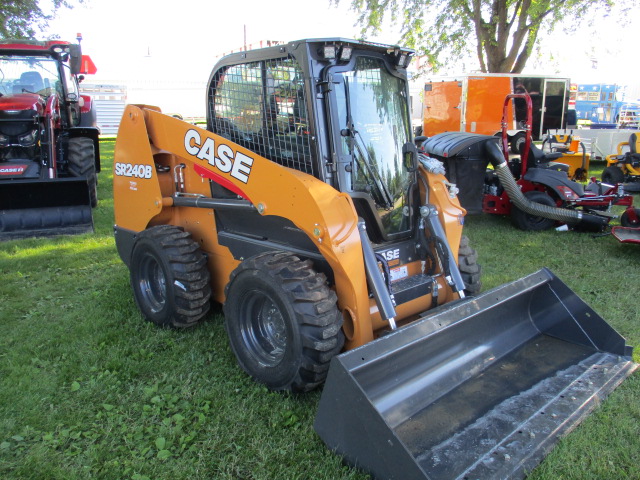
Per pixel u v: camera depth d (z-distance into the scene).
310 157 3.27
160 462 2.74
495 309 3.44
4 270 5.73
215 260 4.24
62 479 2.62
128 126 4.48
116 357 3.76
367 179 3.47
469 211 7.41
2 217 6.78
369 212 3.43
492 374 3.34
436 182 3.77
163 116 4.09
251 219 3.79
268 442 2.85
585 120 23.30
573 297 3.67
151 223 4.54
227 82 3.84
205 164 3.74
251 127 3.71
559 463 2.66
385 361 2.78
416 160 3.68
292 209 3.13
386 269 3.31
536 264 5.95
